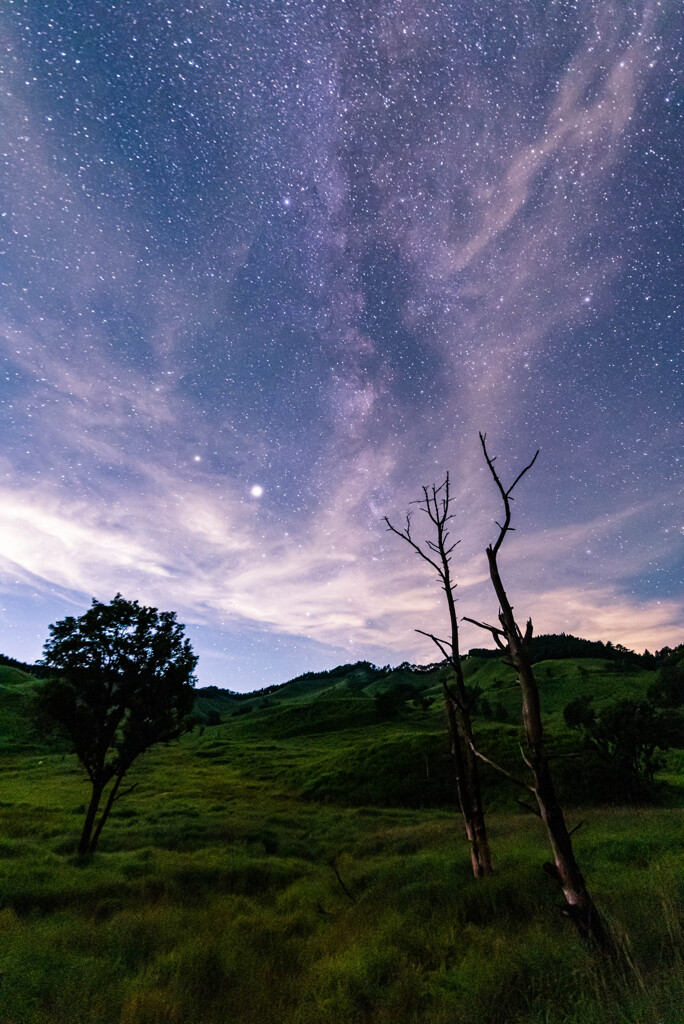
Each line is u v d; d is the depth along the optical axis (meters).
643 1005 4.12
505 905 8.60
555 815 6.50
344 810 32.28
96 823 24.45
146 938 8.27
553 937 6.38
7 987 6.01
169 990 6.09
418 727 72.25
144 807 29.98
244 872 14.22
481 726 50.28
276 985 6.34
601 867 10.15
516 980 5.34
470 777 11.70
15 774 44.06
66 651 18.91
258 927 8.83
